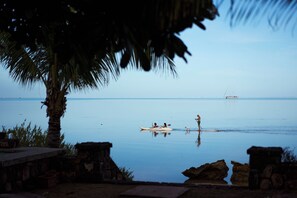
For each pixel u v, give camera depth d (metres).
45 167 7.72
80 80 10.59
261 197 6.07
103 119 73.44
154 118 77.31
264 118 75.06
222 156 24.45
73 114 98.25
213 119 72.25
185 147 29.80
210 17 2.60
